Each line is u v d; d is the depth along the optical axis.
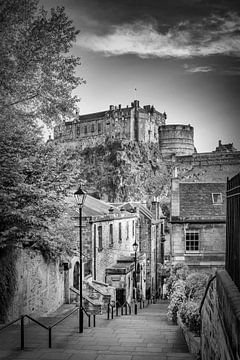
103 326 16.31
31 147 17.08
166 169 122.31
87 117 132.00
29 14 16.16
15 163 15.42
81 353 10.25
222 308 6.83
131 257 36.75
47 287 20.03
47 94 16.89
